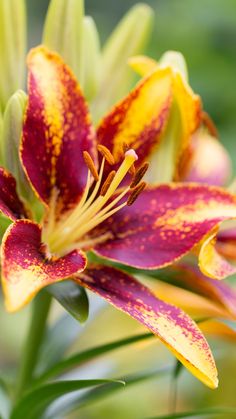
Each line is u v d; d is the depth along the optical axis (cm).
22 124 51
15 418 54
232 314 54
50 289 50
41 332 57
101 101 59
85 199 51
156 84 53
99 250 52
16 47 56
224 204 52
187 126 54
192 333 47
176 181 55
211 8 100
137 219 52
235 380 76
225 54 98
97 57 58
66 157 52
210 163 61
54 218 52
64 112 52
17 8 56
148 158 53
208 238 48
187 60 98
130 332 76
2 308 98
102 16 113
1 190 49
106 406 83
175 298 57
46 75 51
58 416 58
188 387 81
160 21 100
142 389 83
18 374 58
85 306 49
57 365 54
